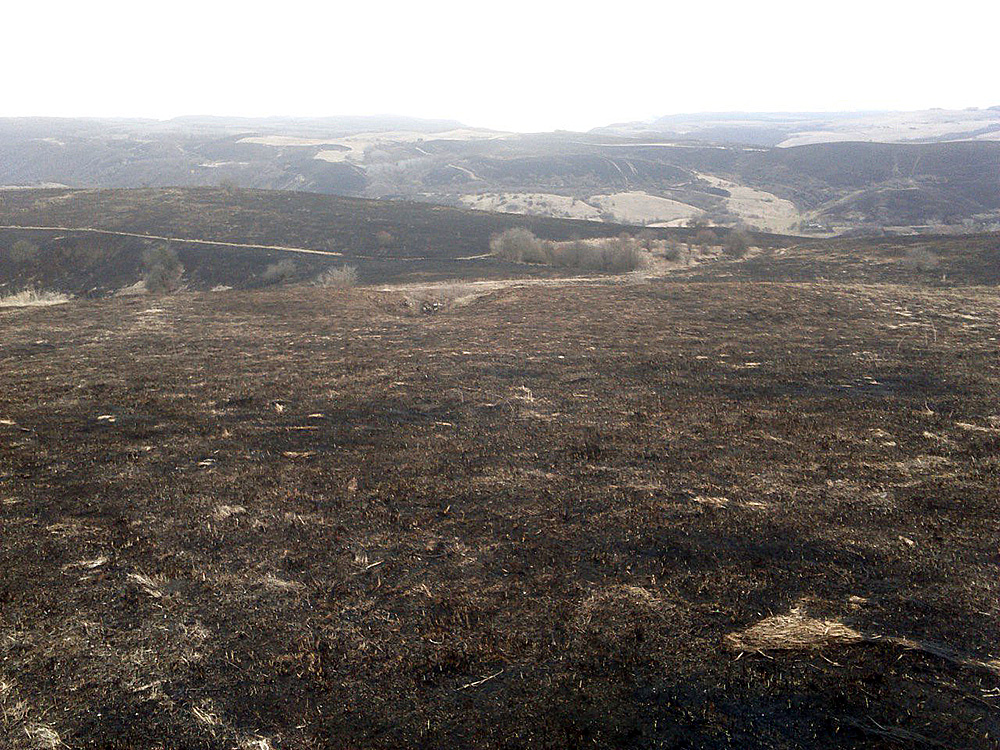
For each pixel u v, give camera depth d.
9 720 4.61
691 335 18.17
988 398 12.46
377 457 9.60
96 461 9.34
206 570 6.52
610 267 52.88
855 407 12.00
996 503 7.69
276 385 13.58
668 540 7.00
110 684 4.98
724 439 10.23
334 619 5.78
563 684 4.96
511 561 6.68
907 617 5.59
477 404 12.25
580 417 11.45
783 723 4.55
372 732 4.57
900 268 44.00
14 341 17.98
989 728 4.43
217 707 4.78
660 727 4.55
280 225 78.50
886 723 4.51
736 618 5.67
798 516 7.46
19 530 7.24
